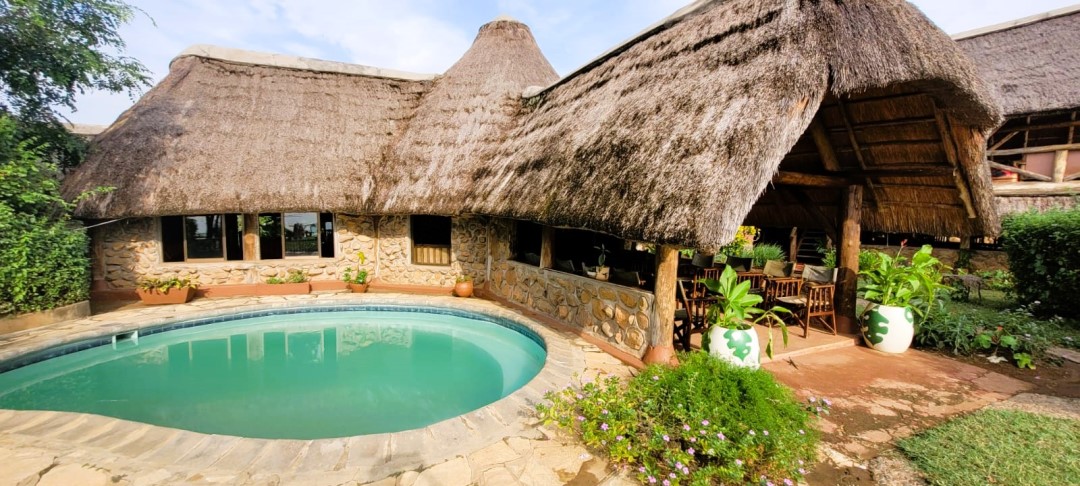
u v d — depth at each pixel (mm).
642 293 5273
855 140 6145
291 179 8789
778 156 3779
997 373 5211
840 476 3223
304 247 10094
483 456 3402
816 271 6574
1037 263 7348
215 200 8188
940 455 3420
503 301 8828
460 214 8414
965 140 5148
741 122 3924
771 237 15258
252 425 4785
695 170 4020
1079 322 6863
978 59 11641
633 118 5520
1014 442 3586
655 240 4031
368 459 3316
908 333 5840
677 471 3020
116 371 6258
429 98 10508
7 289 6344
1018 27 11492
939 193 6195
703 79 4926
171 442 3492
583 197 5301
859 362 5539
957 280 9000
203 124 8852
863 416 4125
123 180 7809
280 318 8430
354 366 6645
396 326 8422
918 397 4535
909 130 5562
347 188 9102
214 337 7605
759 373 3746
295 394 5652
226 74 9844
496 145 9188
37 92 7129
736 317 4938
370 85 10789
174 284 8453
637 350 5320
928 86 4289
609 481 3129
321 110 9961
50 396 5457
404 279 10305
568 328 6766
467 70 10594
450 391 5781
